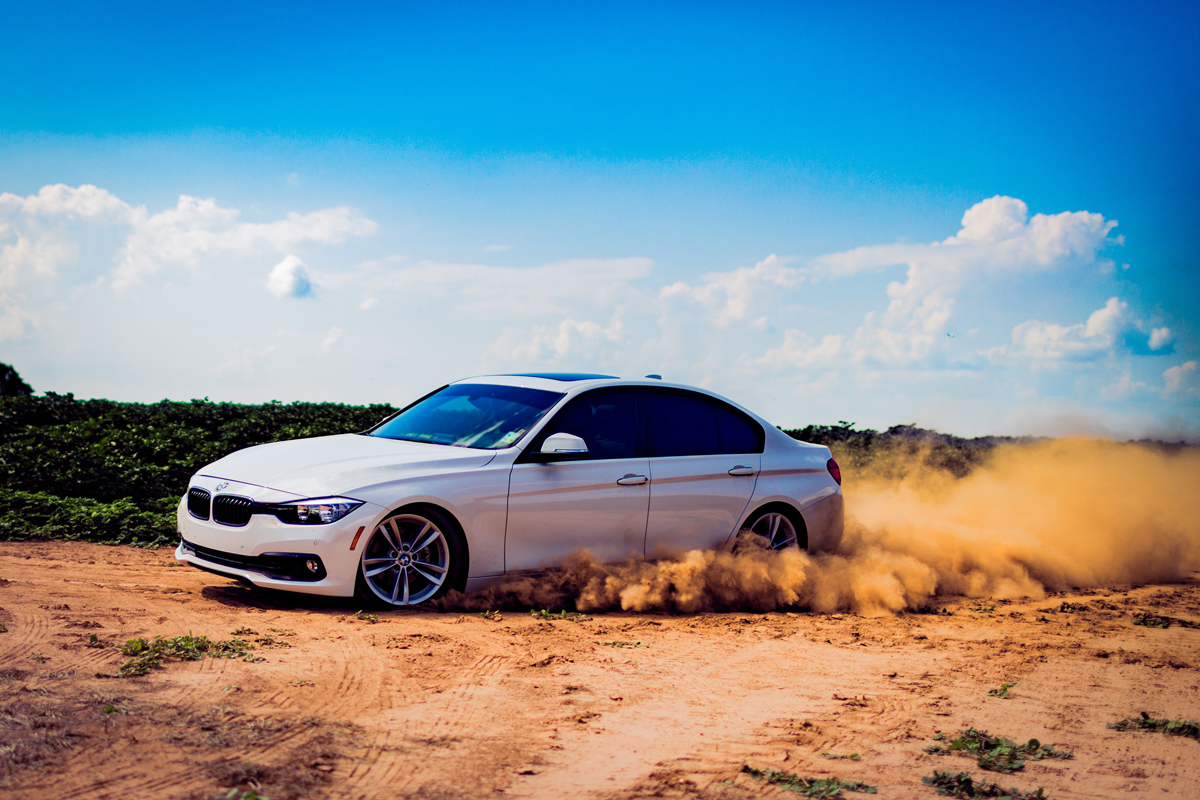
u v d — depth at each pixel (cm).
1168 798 306
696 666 469
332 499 545
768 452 745
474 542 586
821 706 403
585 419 657
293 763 281
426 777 283
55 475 1175
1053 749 350
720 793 285
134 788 252
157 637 438
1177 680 484
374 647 459
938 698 425
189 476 1313
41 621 461
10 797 240
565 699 390
